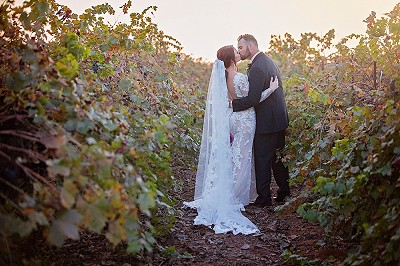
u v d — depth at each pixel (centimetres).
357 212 341
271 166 538
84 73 384
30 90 274
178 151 541
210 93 512
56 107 281
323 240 384
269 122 522
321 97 497
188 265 360
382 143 305
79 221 226
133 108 422
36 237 336
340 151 361
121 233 234
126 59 519
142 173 326
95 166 241
